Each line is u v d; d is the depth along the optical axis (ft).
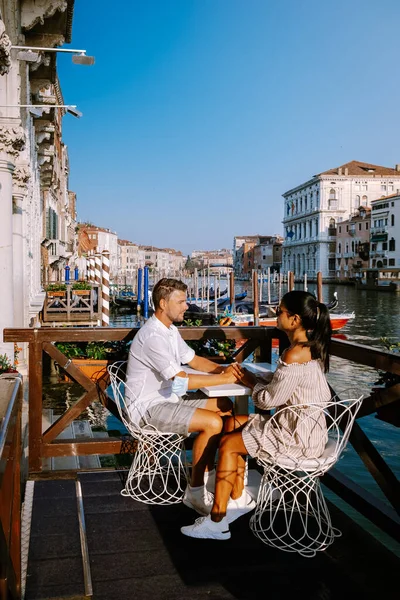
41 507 12.40
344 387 46.98
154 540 11.10
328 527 10.93
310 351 10.30
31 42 33.53
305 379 10.09
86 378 14.08
